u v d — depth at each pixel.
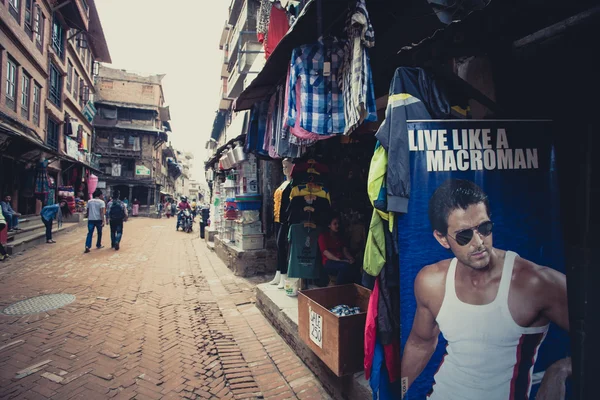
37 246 9.62
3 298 4.88
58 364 3.05
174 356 3.27
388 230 1.93
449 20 2.35
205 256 9.31
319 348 2.56
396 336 2.03
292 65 2.57
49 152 11.95
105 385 2.74
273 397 2.62
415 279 1.79
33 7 12.67
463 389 1.76
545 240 1.82
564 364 1.76
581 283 1.81
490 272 1.78
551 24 1.84
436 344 1.78
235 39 13.33
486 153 1.85
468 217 1.80
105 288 5.58
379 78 2.67
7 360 3.10
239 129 7.35
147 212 31.70
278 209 4.95
